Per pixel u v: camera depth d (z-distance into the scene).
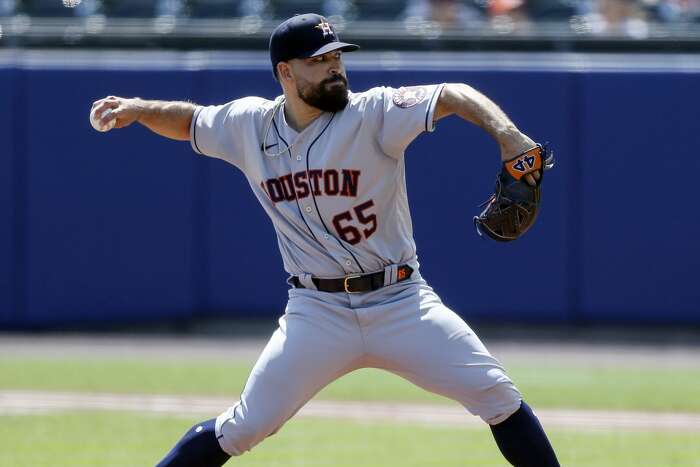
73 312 41.34
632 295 39.59
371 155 14.29
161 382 31.45
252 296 41.06
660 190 39.38
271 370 14.57
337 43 14.14
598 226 39.59
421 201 40.09
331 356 14.68
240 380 31.78
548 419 26.45
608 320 39.84
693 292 39.47
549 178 39.66
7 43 41.69
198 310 41.25
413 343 14.55
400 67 39.75
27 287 41.25
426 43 40.78
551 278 39.81
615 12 43.78
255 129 15.01
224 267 41.09
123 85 40.62
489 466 21.19
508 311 40.03
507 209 13.38
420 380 14.79
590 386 31.08
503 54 40.38
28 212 41.03
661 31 42.28
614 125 39.41
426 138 40.06
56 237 41.12
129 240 41.16
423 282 15.18
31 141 40.88
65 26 42.22
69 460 21.59
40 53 41.41
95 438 23.86
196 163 40.97
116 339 40.62
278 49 14.26
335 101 14.23
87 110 40.75
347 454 22.36
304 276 14.94
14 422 25.67
